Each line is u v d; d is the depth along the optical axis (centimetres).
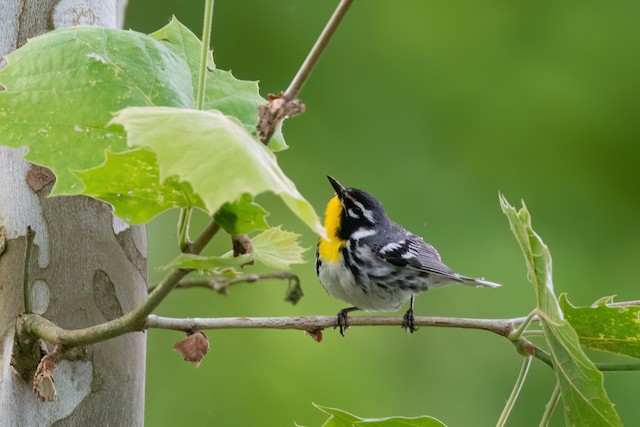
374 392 1270
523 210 496
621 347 552
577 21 1412
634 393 1234
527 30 1434
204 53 414
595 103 1389
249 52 1427
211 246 1312
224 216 394
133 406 531
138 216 403
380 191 1393
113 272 534
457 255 1347
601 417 504
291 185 358
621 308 525
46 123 461
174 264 383
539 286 509
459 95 1435
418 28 1435
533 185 1390
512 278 1317
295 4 1440
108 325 437
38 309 511
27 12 561
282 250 446
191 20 1434
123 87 476
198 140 339
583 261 1366
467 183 1391
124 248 543
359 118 1425
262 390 1266
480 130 1406
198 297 1307
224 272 420
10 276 513
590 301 1341
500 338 1301
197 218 1317
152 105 481
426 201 1384
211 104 509
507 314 1294
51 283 517
